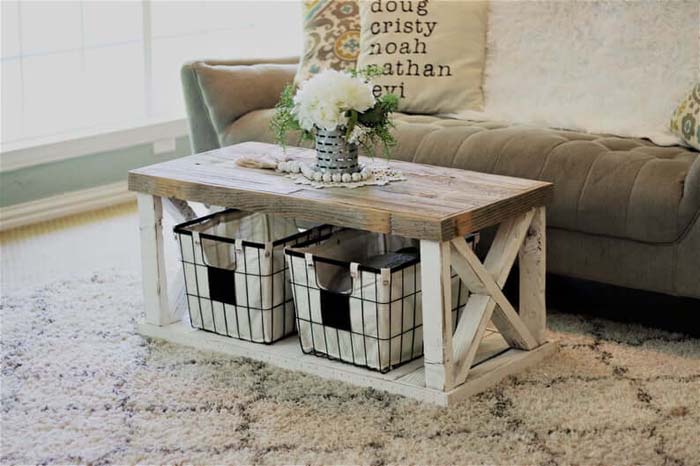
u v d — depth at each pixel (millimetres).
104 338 2783
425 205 2348
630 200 2643
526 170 2850
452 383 2355
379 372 2445
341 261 2438
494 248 2502
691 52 3143
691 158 2768
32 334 2805
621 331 2773
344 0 3705
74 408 2377
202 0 4641
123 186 4281
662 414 2287
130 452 2176
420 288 2467
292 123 2635
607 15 3299
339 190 2508
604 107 3275
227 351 2668
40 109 4145
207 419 2311
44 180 4035
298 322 2557
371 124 2566
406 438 2201
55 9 4129
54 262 3496
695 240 2578
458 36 3494
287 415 2320
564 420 2262
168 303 2828
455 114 3490
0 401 2412
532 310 2611
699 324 2680
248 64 3738
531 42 3453
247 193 2545
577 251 2787
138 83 4453
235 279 2629
